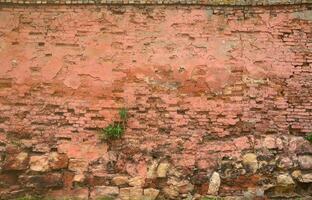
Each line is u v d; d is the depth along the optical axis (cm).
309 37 886
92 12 895
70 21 893
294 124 852
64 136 847
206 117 857
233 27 890
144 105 862
